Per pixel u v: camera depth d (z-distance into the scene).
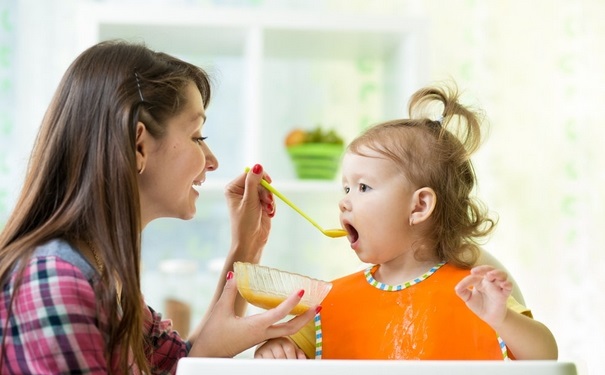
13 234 1.22
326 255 3.12
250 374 0.93
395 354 1.30
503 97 3.29
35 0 3.09
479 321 1.27
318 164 2.81
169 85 1.30
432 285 1.34
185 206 1.36
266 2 3.18
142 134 1.26
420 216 1.37
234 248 1.50
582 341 3.30
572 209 3.31
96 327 1.12
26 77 3.07
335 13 2.75
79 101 1.25
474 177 1.53
